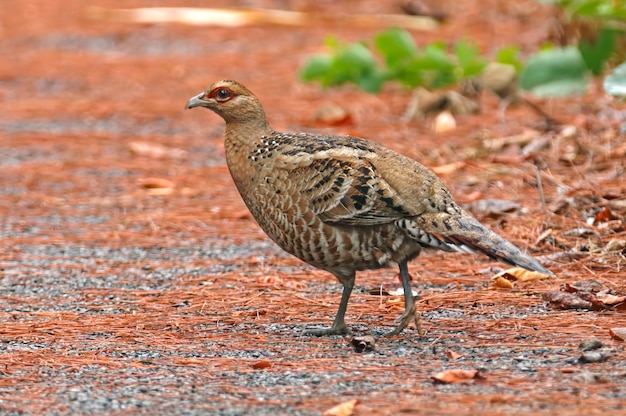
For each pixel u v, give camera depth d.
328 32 25.78
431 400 7.32
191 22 27.58
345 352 8.77
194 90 21.58
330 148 9.24
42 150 17.70
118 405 7.46
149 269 11.82
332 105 18.55
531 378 7.77
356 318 9.94
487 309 9.94
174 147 17.80
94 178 16.06
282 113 19.11
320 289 10.97
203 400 7.52
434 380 7.72
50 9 30.09
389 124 18.02
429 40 23.70
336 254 9.15
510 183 14.16
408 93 20.22
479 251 8.59
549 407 7.10
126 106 20.59
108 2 30.70
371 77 18.58
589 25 16.64
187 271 11.70
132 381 8.02
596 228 12.02
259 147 9.66
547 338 8.87
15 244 12.93
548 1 16.80
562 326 9.21
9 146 17.94
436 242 8.75
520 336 8.98
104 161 16.98
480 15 25.83
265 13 27.81
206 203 14.64
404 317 9.12
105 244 12.91
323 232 9.09
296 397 7.51
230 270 11.71
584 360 8.11
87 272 11.74
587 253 11.35
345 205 8.93
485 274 11.20
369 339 8.77
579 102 18.00
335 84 18.84
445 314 9.87
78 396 7.68
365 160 9.05
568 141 15.59
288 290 10.92
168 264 12.01
